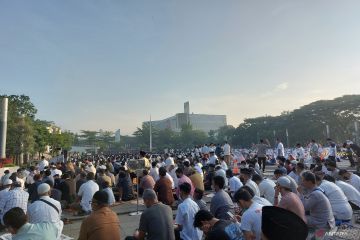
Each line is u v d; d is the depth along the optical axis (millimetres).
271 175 21109
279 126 92625
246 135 101375
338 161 27031
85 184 12109
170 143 131250
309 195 7586
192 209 6422
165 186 11188
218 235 3842
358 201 9281
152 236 5621
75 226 10656
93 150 114375
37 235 4652
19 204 8602
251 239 4973
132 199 15016
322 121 82625
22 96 48875
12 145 41781
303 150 24359
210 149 26359
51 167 17938
